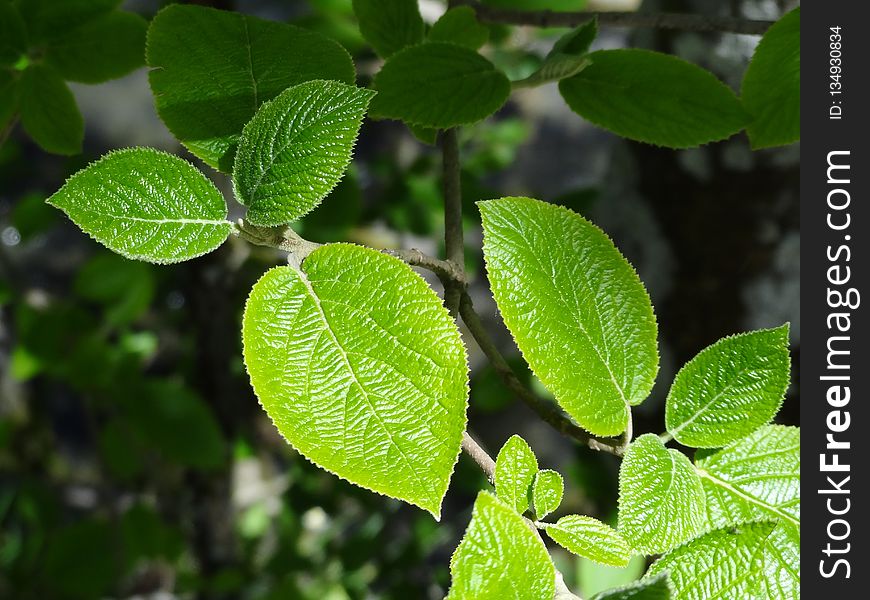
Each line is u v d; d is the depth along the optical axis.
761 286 1.02
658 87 0.68
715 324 1.04
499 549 0.51
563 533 0.55
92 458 1.80
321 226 0.98
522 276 0.57
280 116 0.55
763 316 1.02
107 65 0.73
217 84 0.60
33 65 0.71
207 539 1.27
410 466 0.53
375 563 1.25
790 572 0.58
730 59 0.99
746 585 0.54
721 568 0.54
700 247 1.04
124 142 2.31
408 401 0.53
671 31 1.02
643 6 1.06
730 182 1.01
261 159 0.55
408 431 0.53
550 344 0.57
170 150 2.22
